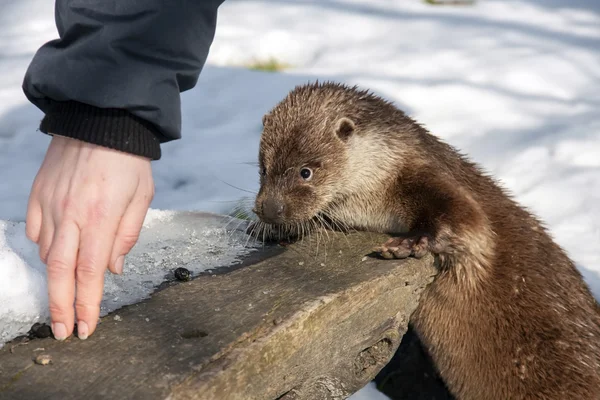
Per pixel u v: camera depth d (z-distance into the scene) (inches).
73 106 38.8
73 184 38.3
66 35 38.5
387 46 116.0
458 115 94.1
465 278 55.4
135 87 38.4
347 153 56.9
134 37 38.3
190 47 39.7
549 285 56.5
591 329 56.5
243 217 60.4
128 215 39.5
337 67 108.3
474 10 136.0
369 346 50.3
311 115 57.8
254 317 43.7
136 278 47.8
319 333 45.4
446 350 57.9
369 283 48.5
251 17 126.4
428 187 55.2
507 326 56.0
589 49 117.3
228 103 97.5
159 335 41.9
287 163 56.6
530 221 58.7
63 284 38.4
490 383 57.3
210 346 41.1
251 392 41.4
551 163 82.5
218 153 85.1
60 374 38.9
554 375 55.6
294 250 53.1
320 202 56.7
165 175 80.4
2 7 130.6
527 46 117.1
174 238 53.7
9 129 90.1
